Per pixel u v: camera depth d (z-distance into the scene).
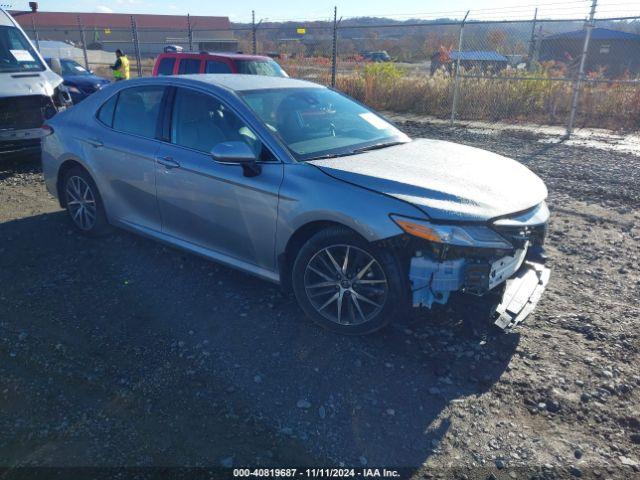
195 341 3.36
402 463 2.44
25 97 7.36
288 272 3.59
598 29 23.92
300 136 3.74
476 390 2.93
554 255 4.82
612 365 3.16
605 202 6.46
